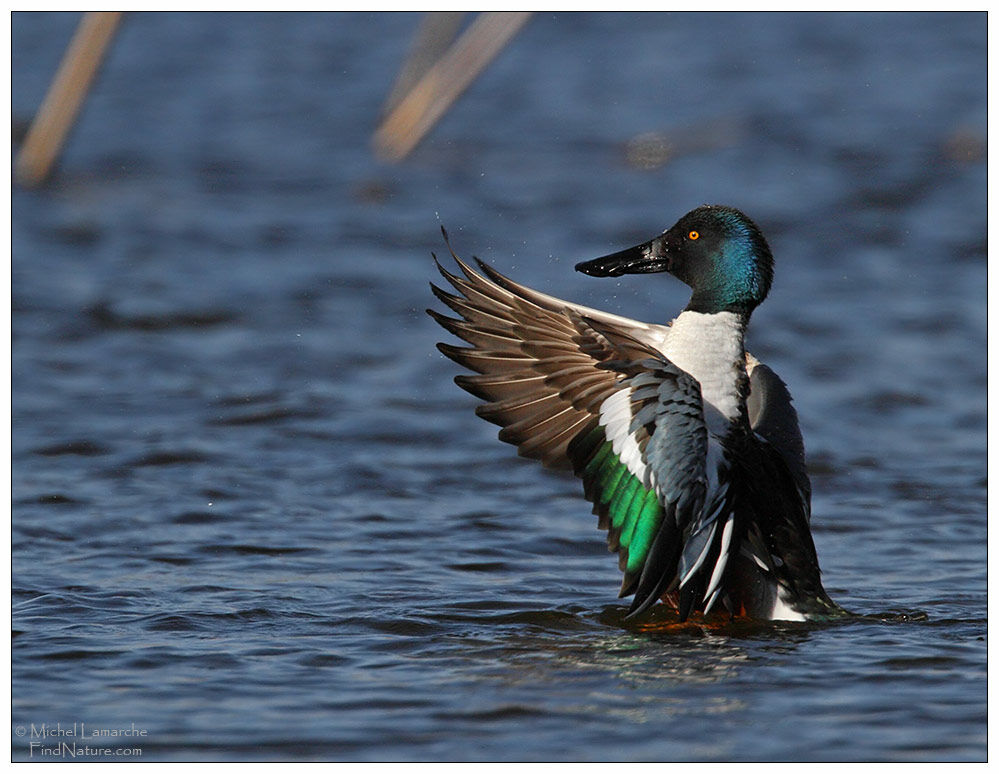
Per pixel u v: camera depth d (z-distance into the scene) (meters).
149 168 25.72
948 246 21.03
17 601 9.07
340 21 41.62
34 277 18.33
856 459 12.94
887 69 35.34
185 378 14.87
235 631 8.54
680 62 36.53
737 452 8.89
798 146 27.84
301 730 6.85
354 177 25.33
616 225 21.98
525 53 37.88
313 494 11.76
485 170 26.12
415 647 8.25
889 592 9.55
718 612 8.98
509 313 9.23
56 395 14.20
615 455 8.64
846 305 18.25
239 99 32.34
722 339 9.25
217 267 19.33
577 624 8.78
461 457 12.82
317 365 15.41
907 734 6.80
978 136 27.95
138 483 11.89
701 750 6.60
